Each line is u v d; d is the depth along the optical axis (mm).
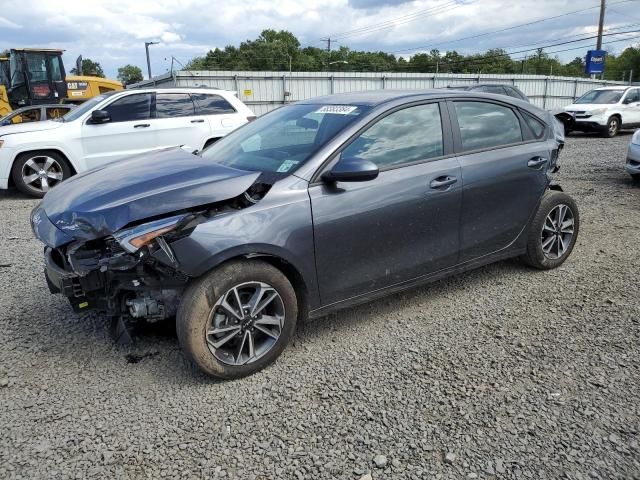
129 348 3436
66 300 4184
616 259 5023
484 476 2340
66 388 3016
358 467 2402
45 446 2545
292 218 3105
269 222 3033
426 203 3648
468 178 3861
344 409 2818
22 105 14984
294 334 3666
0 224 6793
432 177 3672
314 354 3396
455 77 34188
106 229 2816
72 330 3693
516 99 4457
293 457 2471
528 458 2441
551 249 4703
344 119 3549
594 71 40375
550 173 4492
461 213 3879
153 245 2754
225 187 2969
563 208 4656
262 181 3264
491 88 13461
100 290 3139
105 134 8852
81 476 2357
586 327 3672
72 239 2924
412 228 3627
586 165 10836
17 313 3965
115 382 3076
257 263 3053
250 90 29812
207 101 9828
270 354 3188
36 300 4207
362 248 3426
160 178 3139
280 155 3527
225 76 29172
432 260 3816
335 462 2436
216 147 4223
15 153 8352
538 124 4500
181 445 2555
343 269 3389
